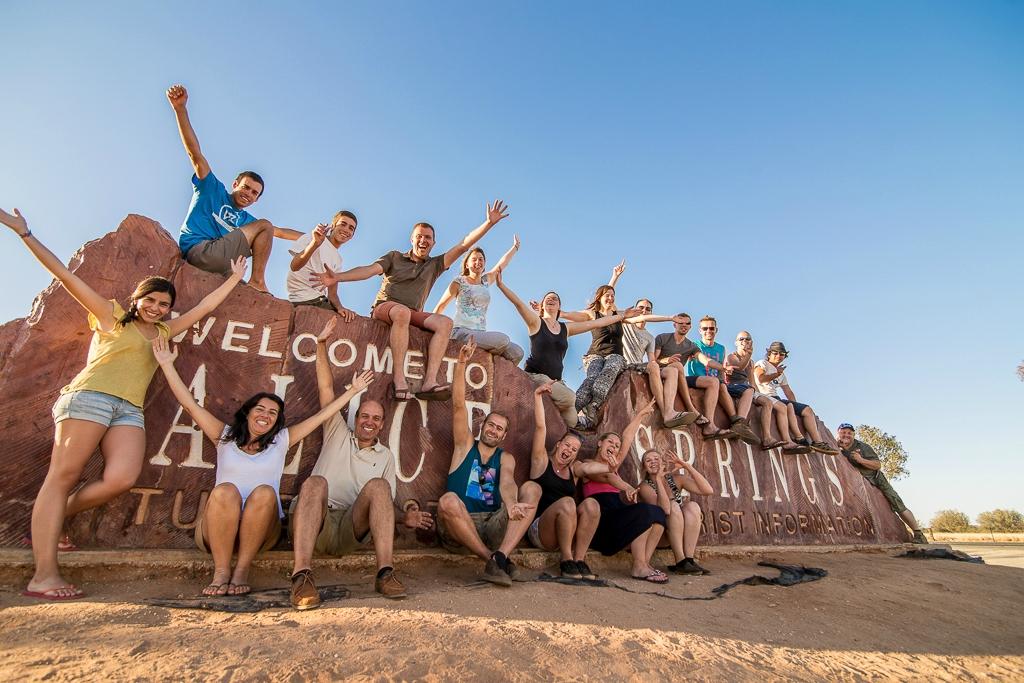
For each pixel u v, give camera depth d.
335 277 5.64
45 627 2.93
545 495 5.65
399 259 6.27
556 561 5.43
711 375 9.20
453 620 3.38
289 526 4.36
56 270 3.89
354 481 4.72
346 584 4.20
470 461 5.27
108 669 2.44
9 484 4.13
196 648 2.71
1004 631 5.00
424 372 5.93
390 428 5.58
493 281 7.05
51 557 3.56
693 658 3.31
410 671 2.64
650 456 6.19
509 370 6.48
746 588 5.49
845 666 3.65
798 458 8.79
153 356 4.23
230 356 5.13
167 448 4.63
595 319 8.01
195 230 5.50
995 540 28.47
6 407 4.27
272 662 2.58
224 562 3.80
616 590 4.74
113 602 3.40
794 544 7.91
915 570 7.03
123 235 5.12
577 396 7.58
